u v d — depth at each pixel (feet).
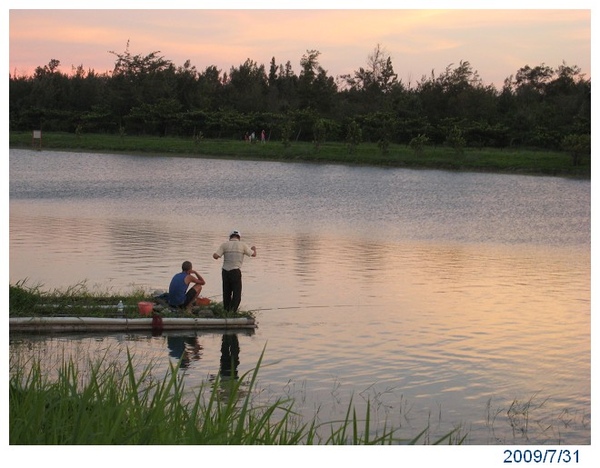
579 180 192.34
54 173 182.91
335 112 348.59
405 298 58.59
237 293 51.37
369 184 169.68
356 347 44.83
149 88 332.19
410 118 301.84
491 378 39.63
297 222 106.22
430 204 133.39
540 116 277.03
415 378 39.34
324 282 63.98
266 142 281.95
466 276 68.64
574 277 69.10
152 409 21.98
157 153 257.96
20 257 71.72
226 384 37.06
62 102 347.36
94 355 41.50
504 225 108.78
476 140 272.72
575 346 45.75
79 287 58.03
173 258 72.74
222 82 401.90
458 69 331.98
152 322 47.98
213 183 165.07
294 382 38.14
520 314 53.98
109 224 98.43
